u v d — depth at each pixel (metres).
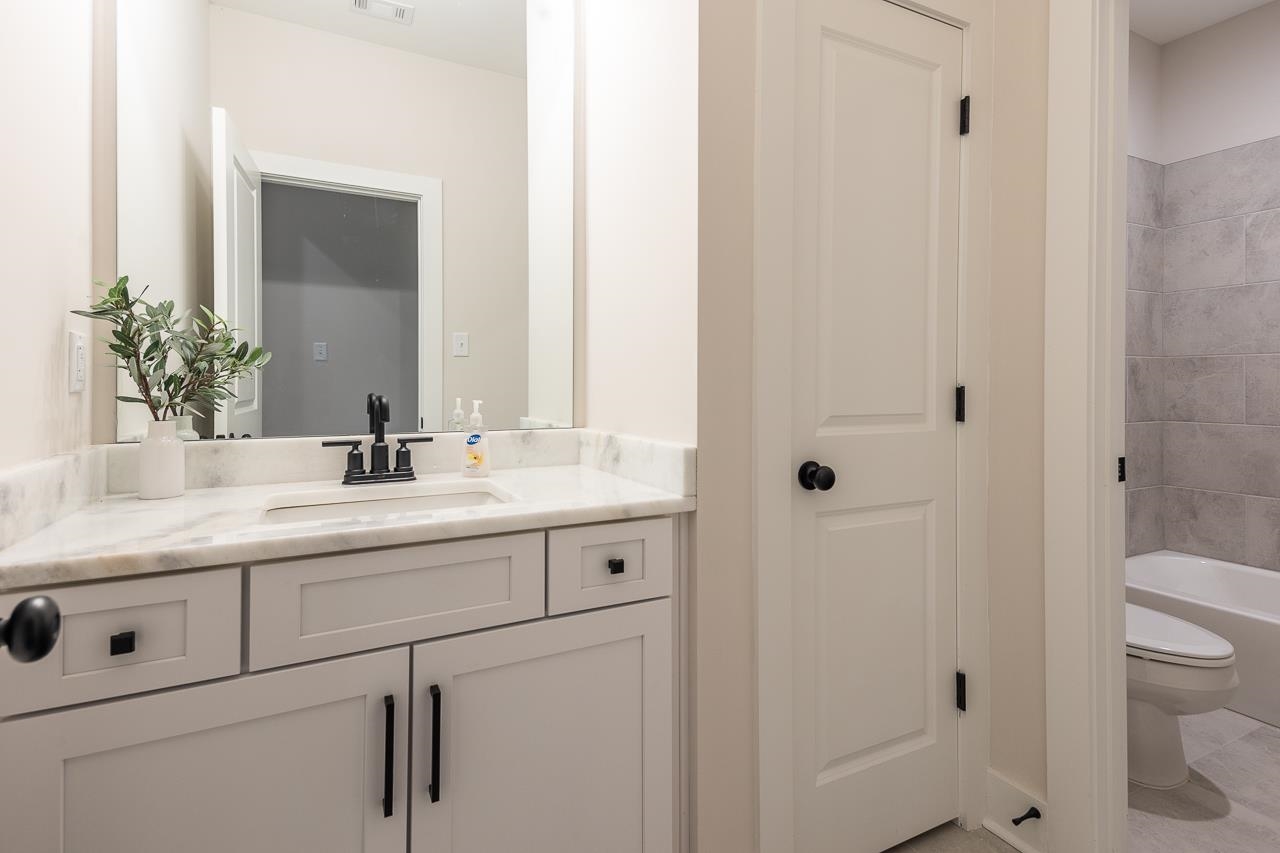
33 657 0.39
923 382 1.52
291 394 1.43
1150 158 2.76
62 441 1.06
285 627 0.86
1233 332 2.60
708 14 1.22
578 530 1.09
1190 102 2.72
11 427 0.87
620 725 1.14
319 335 1.46
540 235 1.68
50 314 1.01
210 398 1.24
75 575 0.74
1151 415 2.77
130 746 0.78
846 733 1.42
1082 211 1.38
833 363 1.39
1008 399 1.55
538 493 1.25
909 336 1.50
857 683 1.44
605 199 1.60
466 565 1.00
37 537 0.86
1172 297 2.77
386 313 1.53
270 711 0.85
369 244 1.51
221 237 1.36
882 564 1.47
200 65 1.34
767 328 1.29
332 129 1.47
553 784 1.08
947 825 1.61
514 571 1.03
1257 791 1.79
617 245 1.54
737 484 1.26
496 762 1.03
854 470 1.42
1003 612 1.57
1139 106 2.73
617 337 1.54
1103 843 1.37
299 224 1.44
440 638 0.98
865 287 1.43
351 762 0.91
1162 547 2.78
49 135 1.00
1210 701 1.72
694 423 1.23
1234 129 2.59
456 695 0.99
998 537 1.58
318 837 0.90
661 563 1.19
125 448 1.22
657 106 1.35
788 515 1.32
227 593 0.83
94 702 0.76
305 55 1.44
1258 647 2.16
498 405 1.64
